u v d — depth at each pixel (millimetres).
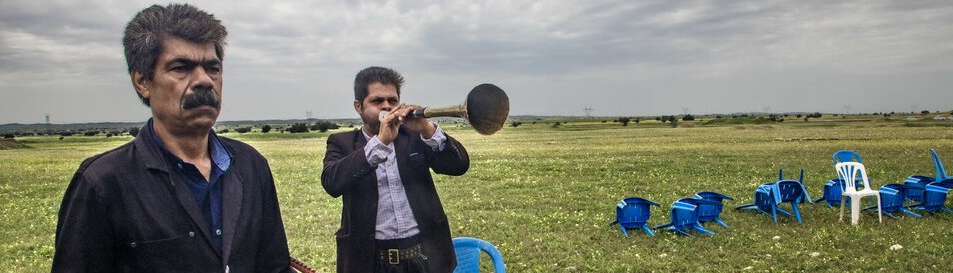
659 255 7934
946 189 10125
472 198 13383
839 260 7461
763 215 10391
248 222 2193
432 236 3752
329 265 7805
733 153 25250
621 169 19328
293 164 24203
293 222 10773
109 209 1950
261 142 54000
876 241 8281
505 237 9227
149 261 1973
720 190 13969
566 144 38062
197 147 2109
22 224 11133
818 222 9758
